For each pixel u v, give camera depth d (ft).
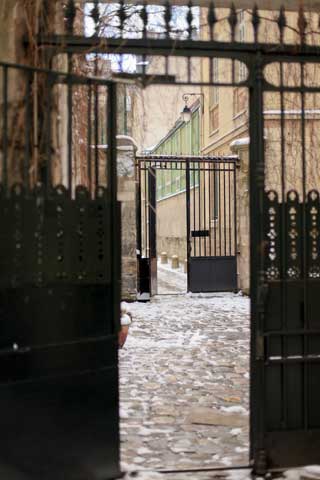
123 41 12.25
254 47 12.59
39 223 10.89
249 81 12.60
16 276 10.60
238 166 44.57
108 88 11.79
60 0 14.20
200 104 65.87
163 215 93.61
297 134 25.85
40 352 10.85
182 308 38.81
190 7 12.89
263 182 12.46
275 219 12.55
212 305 40.11
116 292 11.79
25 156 10.88
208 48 12.52
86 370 11.47
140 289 42.37
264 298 12.34
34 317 10.80
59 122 13.08
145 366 22.72
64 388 11.18
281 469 12.62
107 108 11.84
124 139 40.14
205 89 63.21
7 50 11.82
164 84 12.48
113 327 11.82
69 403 11.25
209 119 62.80
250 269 12.61
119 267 11.82
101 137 17.43
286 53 12.71
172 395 18.89
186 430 15.64
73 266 11.28
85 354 11.46
